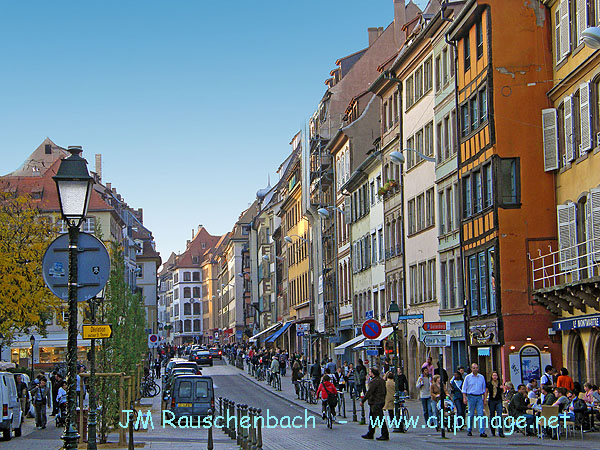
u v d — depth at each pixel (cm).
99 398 2678
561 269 3062
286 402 5000
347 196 6638
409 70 4903
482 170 3638
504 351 3400
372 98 6550
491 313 3519
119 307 2930
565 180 3322
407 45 5075
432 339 3180
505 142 3491
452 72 4112
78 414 2712
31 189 8694
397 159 3859
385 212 5456
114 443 2639
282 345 10338
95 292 1264
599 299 2723
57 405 3553
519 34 3522
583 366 3167
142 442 2716
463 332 3919
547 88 3497
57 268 1259
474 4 3625
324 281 7606
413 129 4844
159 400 5269
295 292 9419
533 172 3475
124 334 3409
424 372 3053
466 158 3872
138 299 4912
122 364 2903
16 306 3875
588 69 3011
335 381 4269
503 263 3444
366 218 6034
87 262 1267
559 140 3375
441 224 4334
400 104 5094
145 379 5672
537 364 3331
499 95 3516
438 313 4344
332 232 7300
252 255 13250
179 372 5034
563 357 3294
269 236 11906
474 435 2703
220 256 18562
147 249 12900
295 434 3044
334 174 7131
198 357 9844
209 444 2020
